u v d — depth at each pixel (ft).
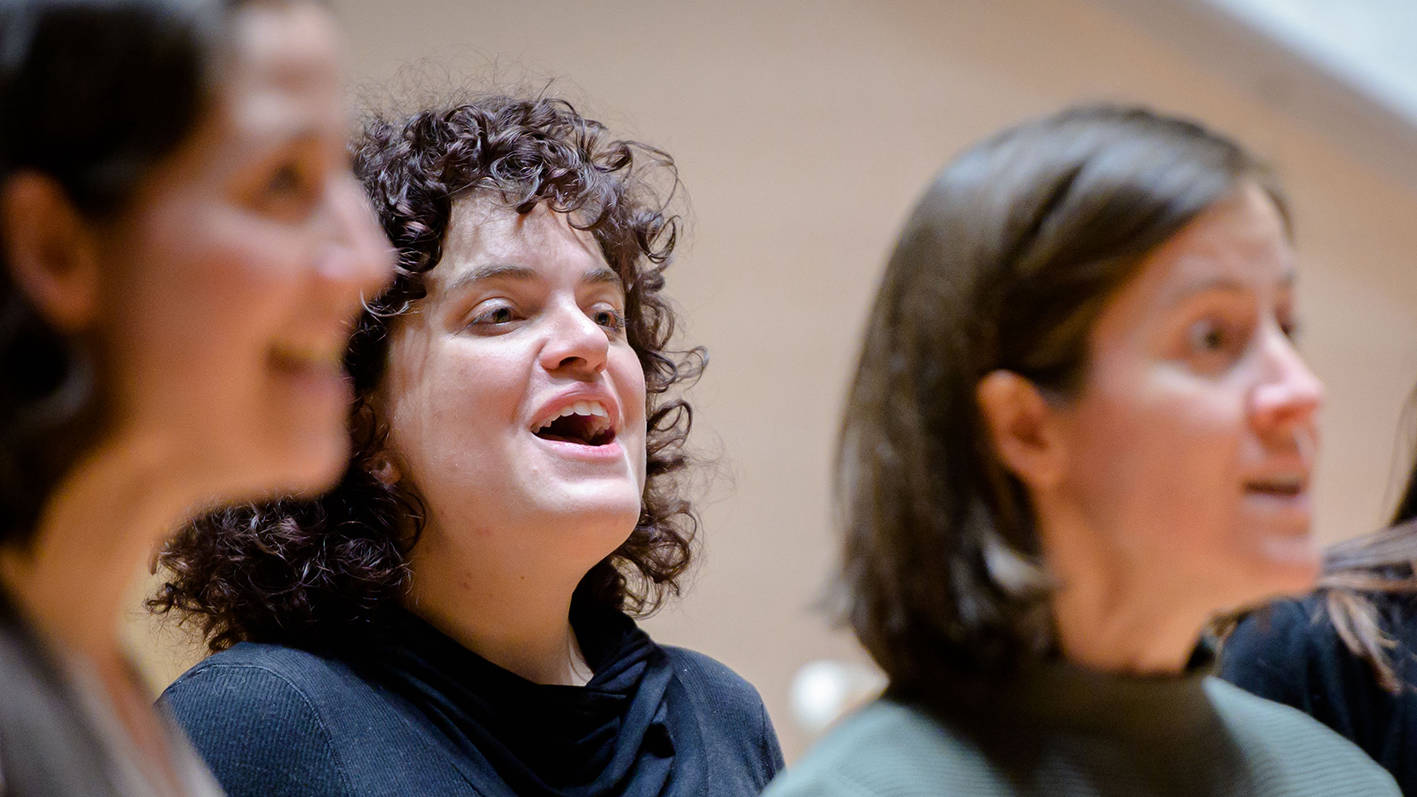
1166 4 22.56
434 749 10.84
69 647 5.91
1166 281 7.15
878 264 24.31
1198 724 8.06
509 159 12.07
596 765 11.49
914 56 23.17
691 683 12.87
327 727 10.59
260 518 11.52
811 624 24.35
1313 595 11.78
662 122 23.50
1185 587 7.38
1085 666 7.75
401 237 11.59
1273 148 23.68
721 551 24.44
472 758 10.92
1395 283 25.53
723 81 23.26
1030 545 7.49
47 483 5.49
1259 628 11.48
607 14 22.98
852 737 7.83
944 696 7.77
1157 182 7.13
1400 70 23.62
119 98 5.26
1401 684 11.28
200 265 5.37
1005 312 7.39
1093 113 7.73
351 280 5.75
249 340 5.49
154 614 13.07
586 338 11.56
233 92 5.43
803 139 23.76
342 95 6.14
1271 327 7.25
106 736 5.82
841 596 8.01
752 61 23.21
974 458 7.52
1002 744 7.65
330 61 5.82
